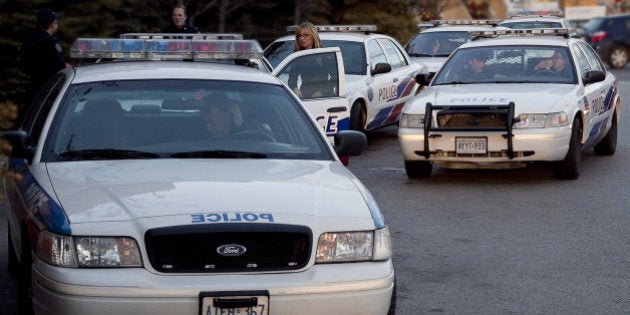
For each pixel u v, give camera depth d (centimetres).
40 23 2755
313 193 1279
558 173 2795
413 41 4853
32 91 2767
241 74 1603
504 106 2642
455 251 1981
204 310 1159
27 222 1294
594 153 3338
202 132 1465
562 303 1622
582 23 12812
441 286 1722
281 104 1545
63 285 1159
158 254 1171
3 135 1427
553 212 2364
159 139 1444
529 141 2634
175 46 1733
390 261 1267
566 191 2634
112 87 1527
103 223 1184
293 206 1234
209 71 1597
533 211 2378
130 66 1622
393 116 3722
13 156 1436
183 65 1638
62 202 1238
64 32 4300
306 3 6562
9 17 3919
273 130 1491
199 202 1220
